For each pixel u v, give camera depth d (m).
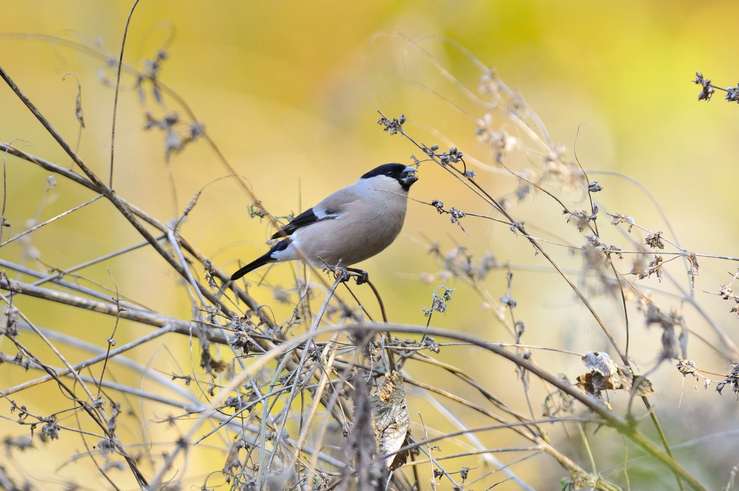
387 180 9.63
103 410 6.33
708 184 15.05
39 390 11.95
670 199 14.62
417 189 16.78
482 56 17.17
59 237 15.53
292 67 19.45
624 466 6.00
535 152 7.49
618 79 17.30
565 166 7.11
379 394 6.09
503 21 17.34
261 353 6.57
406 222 16.41
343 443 5.89
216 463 9.40
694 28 17.73
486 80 8.00
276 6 19.23
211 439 9.62
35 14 18.06
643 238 6.92
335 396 5.07
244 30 19.39
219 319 7.14
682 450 7.05
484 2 17.25
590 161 14.28
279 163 18.34
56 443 9.67
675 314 5.36
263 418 5.59
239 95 19.22
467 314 12.41
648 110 17.03
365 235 9.54
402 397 6.06
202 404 7.17
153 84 5.45
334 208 9.56
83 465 8.83
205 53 19.34
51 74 17.59
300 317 7.10
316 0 19.39
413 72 13.33
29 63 17.78
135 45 18.80
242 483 5.59
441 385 10.73
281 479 4.97
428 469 7.89
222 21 19.42
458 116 16.59
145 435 7.39
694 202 14.52
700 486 5.21
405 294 14.34
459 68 16.92
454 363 11.35
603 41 17.62
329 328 4.77
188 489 7.95
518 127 8.35
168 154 5.24
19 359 6.04
